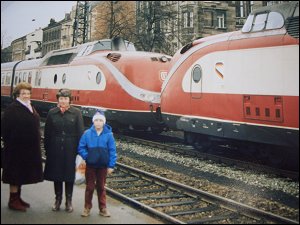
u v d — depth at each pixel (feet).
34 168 19.22
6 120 18.85
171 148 40.88
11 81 70.44
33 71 66.13
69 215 18.70
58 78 59.62
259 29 29.86
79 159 19.33
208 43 35.55
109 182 28.30
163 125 47.14
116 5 48.14
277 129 27.94
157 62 47.62
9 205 19.19
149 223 18.03
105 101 49.42
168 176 30.37
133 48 51.80
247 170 31.27
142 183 28.04
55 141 19.20
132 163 35.45
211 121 34.45
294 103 26.61
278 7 28.63
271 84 28.30
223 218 20.13
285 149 29.91
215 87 33.91
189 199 23.93
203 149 39.58
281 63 27.61
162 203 23.06
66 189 19.44
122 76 47.34
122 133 53.78
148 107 46.06
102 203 18.80
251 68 30.09
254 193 25.39
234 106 31.71
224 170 31.24
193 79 37.04
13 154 18.79
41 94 63.98
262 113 29.12
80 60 54.65
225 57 32.78
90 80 52.39
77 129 19.57
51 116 19.53
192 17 45.06
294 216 20.72
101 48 52.47
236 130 31.60
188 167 33.58
